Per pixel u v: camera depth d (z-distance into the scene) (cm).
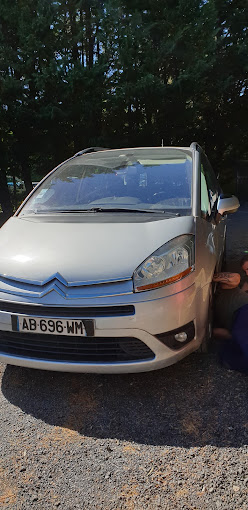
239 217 982
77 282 222
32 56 1050
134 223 265
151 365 227
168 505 166
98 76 1054
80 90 1056
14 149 1188
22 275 234
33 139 1170
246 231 781
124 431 212
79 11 1128
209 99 1227
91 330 220
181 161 341
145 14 1116
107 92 1112
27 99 1068
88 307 218
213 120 1314
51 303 221
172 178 319
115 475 184
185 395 238
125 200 306
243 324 272
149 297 220
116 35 1073
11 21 1059
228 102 1269
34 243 259
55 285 223
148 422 217
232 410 221
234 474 180
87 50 1212
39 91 1083
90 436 210
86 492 175
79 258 235
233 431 206
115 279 222
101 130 1218
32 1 1075
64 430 216
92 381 259
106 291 220
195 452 194
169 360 232
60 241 254
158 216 276
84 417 225
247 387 241
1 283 238
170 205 291
